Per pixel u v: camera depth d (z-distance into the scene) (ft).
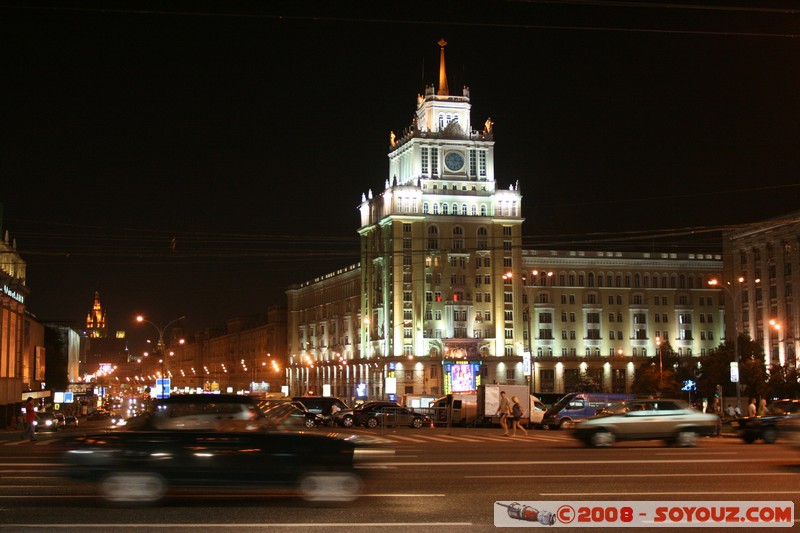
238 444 62.64
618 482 74.64
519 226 459.32
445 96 468.34
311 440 63.16
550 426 215.72
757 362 312.91
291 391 602.44
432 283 444.96
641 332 476.13
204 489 64.90
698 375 358.02
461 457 103.76
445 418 242.78
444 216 449.06
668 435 123.24
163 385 271.69
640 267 481.46
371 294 467.93
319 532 51.06
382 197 465.88
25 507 60.75
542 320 464.24
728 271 398.62
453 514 57.47
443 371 434.30
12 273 388.16
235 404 71.77
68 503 62.54
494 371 444.55
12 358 286.66
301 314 606.96
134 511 59.06
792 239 361.30
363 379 476.95
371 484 71.97
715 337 488.02
